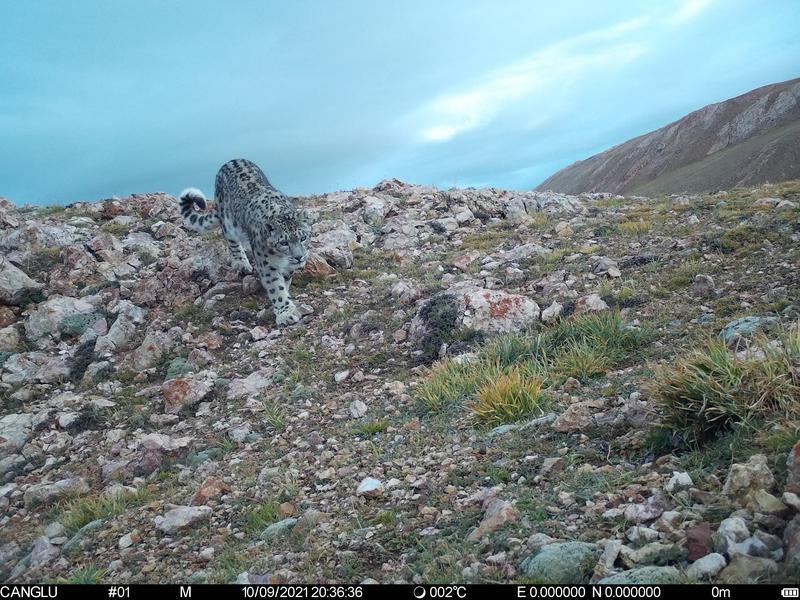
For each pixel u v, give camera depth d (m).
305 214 2.81
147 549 1.51
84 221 4.25
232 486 1.75
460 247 3.50
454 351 2.30
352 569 1.22
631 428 1.49
